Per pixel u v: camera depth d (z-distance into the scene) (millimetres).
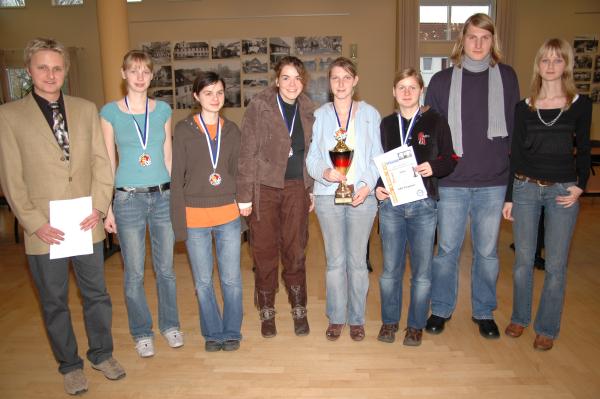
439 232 2645
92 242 2129
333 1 8844
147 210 2344
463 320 2912
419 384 2230
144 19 9109
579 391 2150
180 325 2941
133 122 2281
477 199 2545
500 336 2680
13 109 1940
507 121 2482
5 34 9352
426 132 2342
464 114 2467
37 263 2059
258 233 2553
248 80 9133
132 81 2252
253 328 2871
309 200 2619
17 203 1948
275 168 2426
